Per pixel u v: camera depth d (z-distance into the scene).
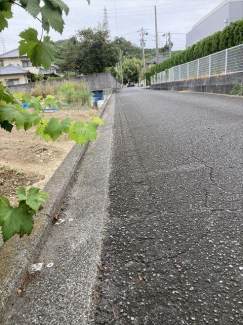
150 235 1.55
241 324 0.95
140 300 1.08
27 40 0.73
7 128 0.94
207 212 1.75
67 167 2.78
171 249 1.40
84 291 1.15
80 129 1.01
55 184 2.30
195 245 1.42
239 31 10.50
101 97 15.11
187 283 1.16
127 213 1.84
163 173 2.54
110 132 5.09
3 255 1.35
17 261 1.29
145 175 2.54
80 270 1.29
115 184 2.41
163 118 5.91
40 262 1.39
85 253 1.43
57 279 1.24
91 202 2.09
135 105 9.98
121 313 1.03
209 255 1.33
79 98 10.30
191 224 1.63
